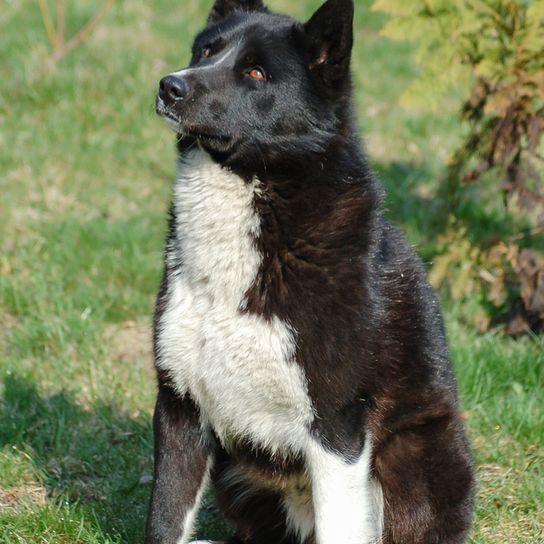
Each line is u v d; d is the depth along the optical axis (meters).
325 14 7.68
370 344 7.50
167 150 18.23
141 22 23.27
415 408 8.01
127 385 11.30
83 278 13.92
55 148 17.66
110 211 16.03
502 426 10.66
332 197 7.64
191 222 7.72
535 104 12.47
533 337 12.69
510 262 13.05
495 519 9.18
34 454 9.85
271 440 7.77
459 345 12.17
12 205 15.73
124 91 19.75
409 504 8.15
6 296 13.09
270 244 7.50
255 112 7.66
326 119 7.78
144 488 9.52
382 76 22.30
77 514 8.80
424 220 15.45
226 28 8.16
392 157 18.53
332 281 7.42
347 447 7.51
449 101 20.62
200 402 7.79
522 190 12.58
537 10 11.99
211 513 9.50
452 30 12.39
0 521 8.66
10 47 20.73
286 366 7.38
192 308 7.62
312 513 8.27
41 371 11.43
